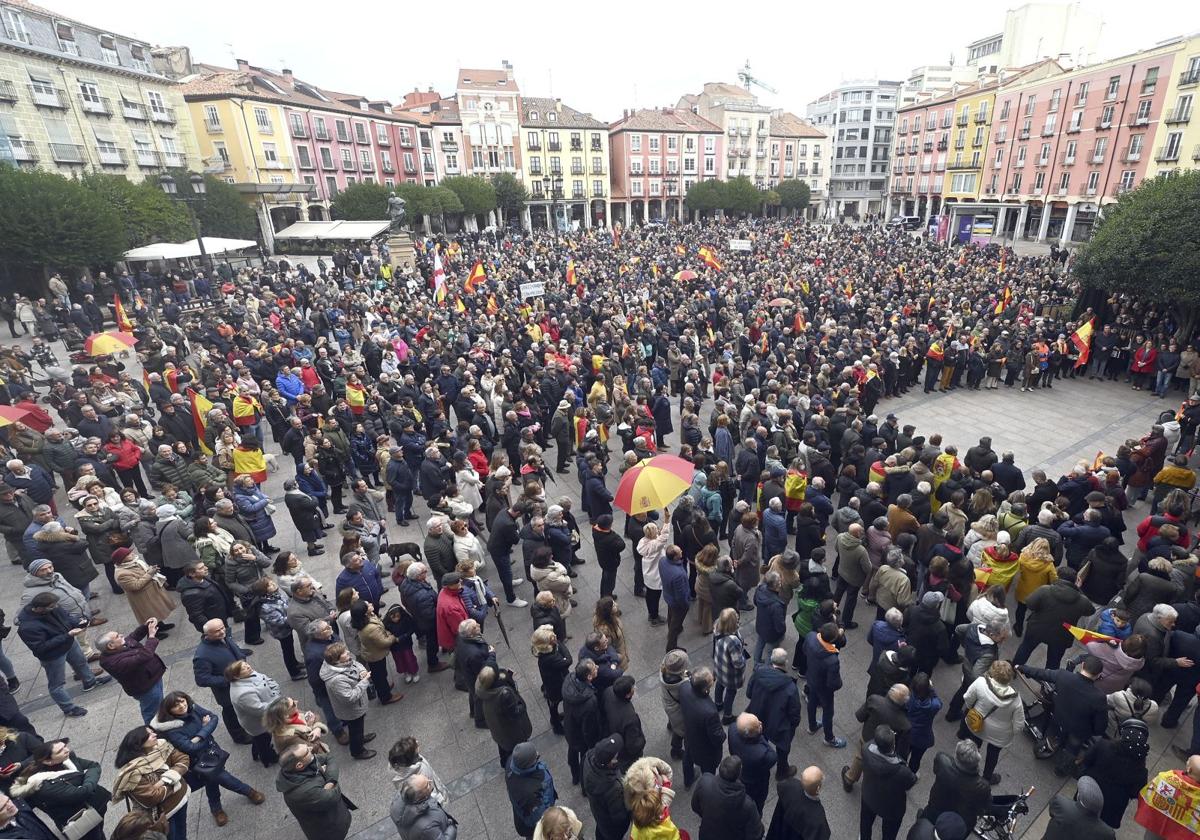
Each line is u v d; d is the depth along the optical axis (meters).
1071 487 9.23
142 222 29.06
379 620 6.75
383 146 56.78
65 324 19.88
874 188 93.00
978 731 5.64
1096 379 18.78
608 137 73.38
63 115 33.00
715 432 11.29
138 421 11.48
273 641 8.09
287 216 48.16
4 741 5.04
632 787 4.33
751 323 19.61
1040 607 6.64
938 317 20.59
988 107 58.28
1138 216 17.61
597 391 13.91
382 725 6.79
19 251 22.55
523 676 7.45
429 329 18.70
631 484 8.01
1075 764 5.86
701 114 81.31
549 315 20.33
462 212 55.06
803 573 8.07
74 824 4.68
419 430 12.66
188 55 49.47
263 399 12.98
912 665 6.49
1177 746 6.43
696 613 8.55
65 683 7.32
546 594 6.68
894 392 17.52
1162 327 17.95
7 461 9.84
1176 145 39.72
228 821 5.71
